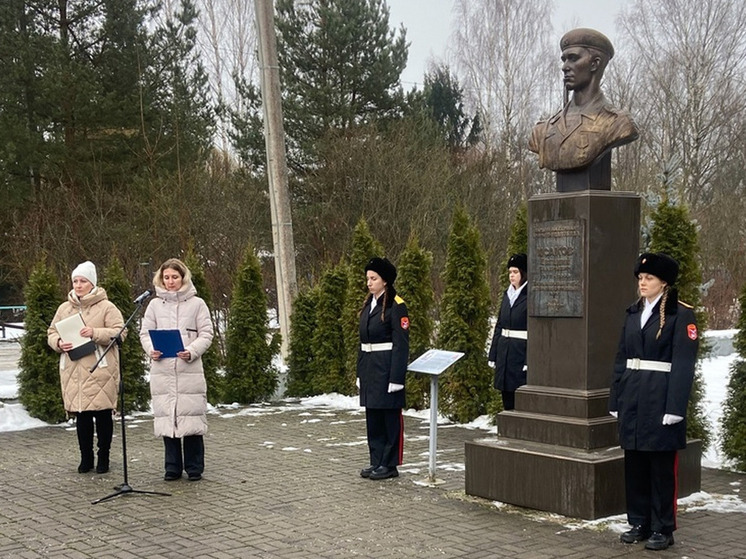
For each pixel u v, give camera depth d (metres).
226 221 21.23
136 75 24.42
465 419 10.83
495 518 6.44
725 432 8.31
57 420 10.91
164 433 7.60
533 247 7.10
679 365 5.62
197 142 25.38
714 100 32.81
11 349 23.55
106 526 6.29
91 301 8.06
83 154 23.77
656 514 5.73
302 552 5.63
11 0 23.56
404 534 6.03
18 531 6.18
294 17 27.98
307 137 27.91
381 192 26.78
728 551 5.65
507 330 8.81
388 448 7.80
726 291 22.06
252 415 11.50
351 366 12.60
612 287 6.84
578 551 5.64
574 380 6.80
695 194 29.70
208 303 12.45
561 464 6.46
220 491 7.32
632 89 36.34
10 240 22.69
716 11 32.72
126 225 19.95
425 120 29.61
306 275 26.50
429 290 11.77
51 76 23.02
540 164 7.13
